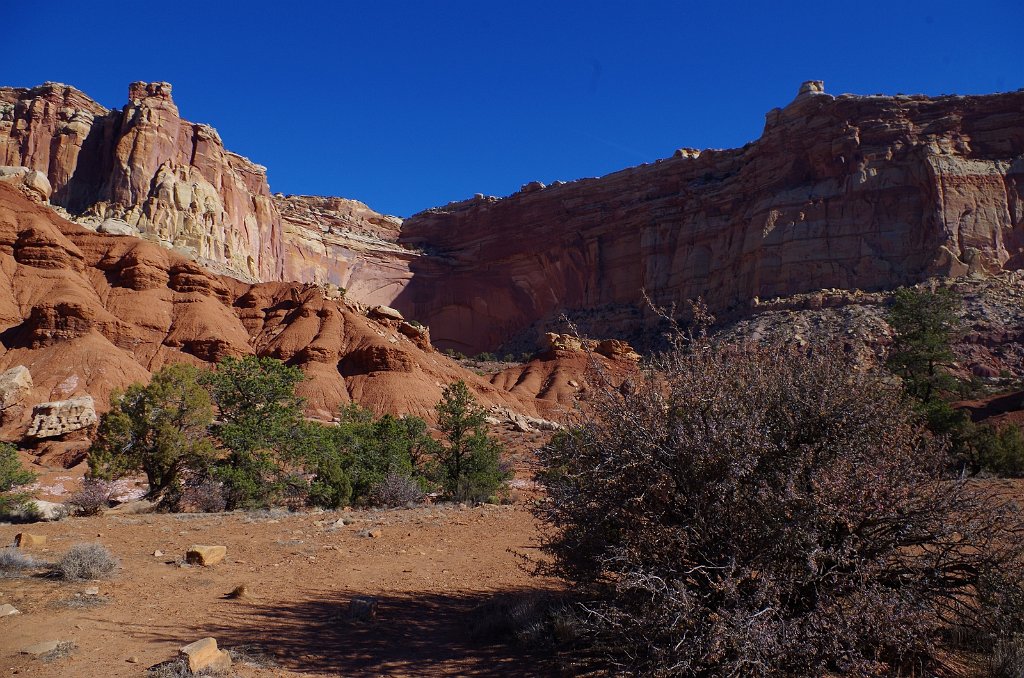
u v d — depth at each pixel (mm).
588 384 5312
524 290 152125
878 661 4391
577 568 5492
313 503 19484
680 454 4711
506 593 8117
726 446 4547
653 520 4758
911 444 4891
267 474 20172
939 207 91125
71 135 102812
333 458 20375
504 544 11445
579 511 5051
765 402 4918
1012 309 73750
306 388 58000
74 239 68812
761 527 4402
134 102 104062
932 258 88875
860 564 4289
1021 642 4438
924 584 4504
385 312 76938
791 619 4086
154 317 63438
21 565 8203
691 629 4086
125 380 49812
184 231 97500
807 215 101688
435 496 23391
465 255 157375
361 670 5348
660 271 126562
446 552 10781
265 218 122625
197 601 7145
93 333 53469
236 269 102875
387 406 57969
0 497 16047
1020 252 88062
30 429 37438
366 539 11656
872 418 4789
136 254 66812
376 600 7234
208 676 4934
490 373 87625
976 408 35062
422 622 6875
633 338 115562
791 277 99125
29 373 45469
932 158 94375
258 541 11047
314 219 149375
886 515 4359
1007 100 97188
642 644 4266
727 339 5598
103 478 18594
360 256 149000
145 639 5727
